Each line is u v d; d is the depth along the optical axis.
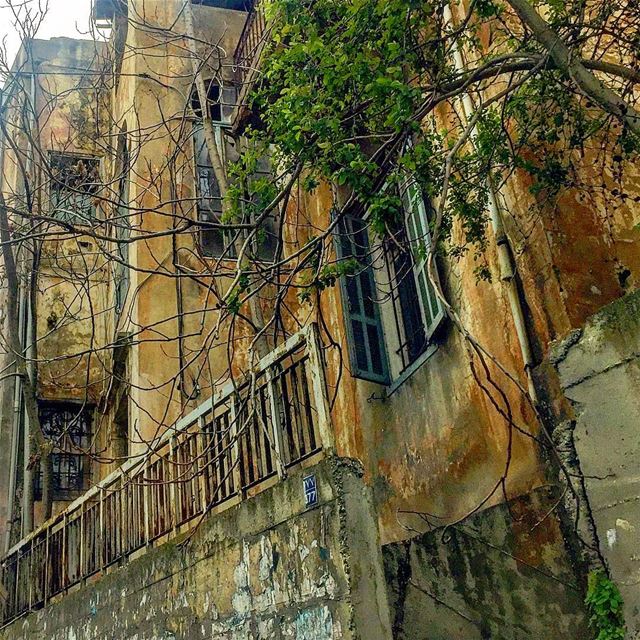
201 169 9.86
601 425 3.85
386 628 3.99
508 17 5.75
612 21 5.58
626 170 5.50
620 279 5.04
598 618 3.71
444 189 3.82
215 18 11.37
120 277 10.31
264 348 7.20
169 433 6.07
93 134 11.95
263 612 4.53
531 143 5.29
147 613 5.70
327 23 5.46
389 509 7.21
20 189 11.27
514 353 5.34
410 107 4.50
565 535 4.39
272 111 5.50
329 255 7.41
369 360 7.31
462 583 5.04
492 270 5.66
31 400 8.91
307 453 4.62
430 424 6.61
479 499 5.74
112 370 9.27
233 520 4.98
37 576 7.80
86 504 7.21
